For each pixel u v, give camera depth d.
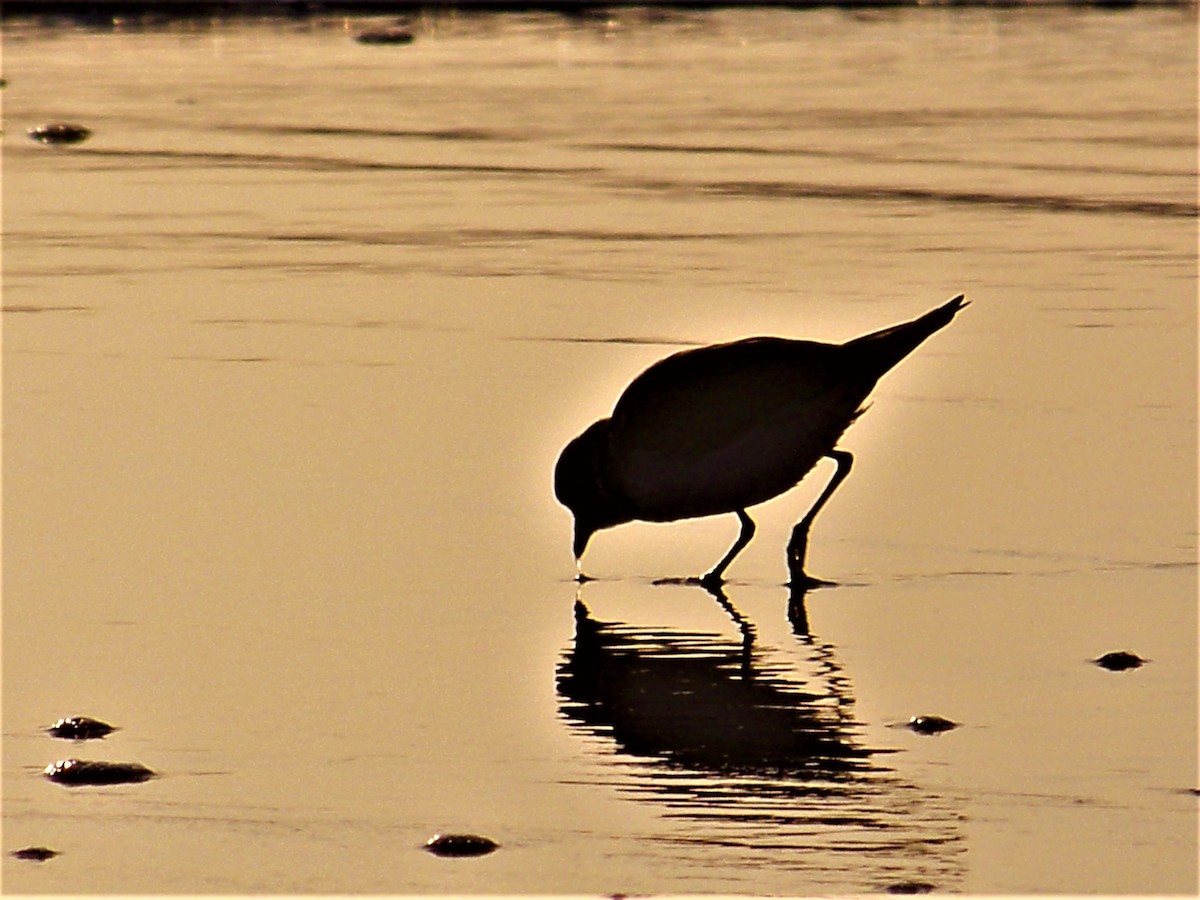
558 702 9.57
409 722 9.29
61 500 12.62
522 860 7.82
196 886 7.59
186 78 32.47
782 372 11.41
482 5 42.03
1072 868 7.75
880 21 40.50
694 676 9.98
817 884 7.63
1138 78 32.66
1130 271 19.08
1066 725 9.24
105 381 15.30
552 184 23.73
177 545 11.86
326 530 12.19
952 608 11.02
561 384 15.34
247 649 10.23
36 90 30.81
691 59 35.16
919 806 8.31
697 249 20.19
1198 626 10.62
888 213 21.91
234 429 14.14
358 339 16.64
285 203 22.62
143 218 21.75
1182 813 8.22
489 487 13.05
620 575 11.69
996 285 18.53
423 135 27.23
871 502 12.87
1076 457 13.58
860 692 9.73
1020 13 41.66
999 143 26.38
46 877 7.66
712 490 11.44
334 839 8.00
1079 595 11.16
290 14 40.28
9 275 18.94
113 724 9.21
